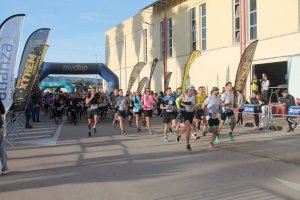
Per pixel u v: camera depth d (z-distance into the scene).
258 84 24.91
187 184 8.40
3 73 13.50
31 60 15.45
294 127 18.19
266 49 25.33
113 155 12.24
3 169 9.61
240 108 20.22
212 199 7.27
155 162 10.98
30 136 17.95
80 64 34.81
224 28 29.19
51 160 11.49
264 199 7.27
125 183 8.53
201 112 16.59
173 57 36.88
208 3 31.09
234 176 9.10
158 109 29.94
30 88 15.41
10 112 15.91
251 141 14.79
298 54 22.34
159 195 7.56
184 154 12.27
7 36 13.52
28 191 7.94
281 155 11.71
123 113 17.89
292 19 23.41
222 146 13.76
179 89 17.62
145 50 43.81
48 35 15.57
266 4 25.27
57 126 23.47
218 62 29.95
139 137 17.03
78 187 8.21
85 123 25.80
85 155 12.30
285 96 18.16
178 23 35.81
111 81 35.41
